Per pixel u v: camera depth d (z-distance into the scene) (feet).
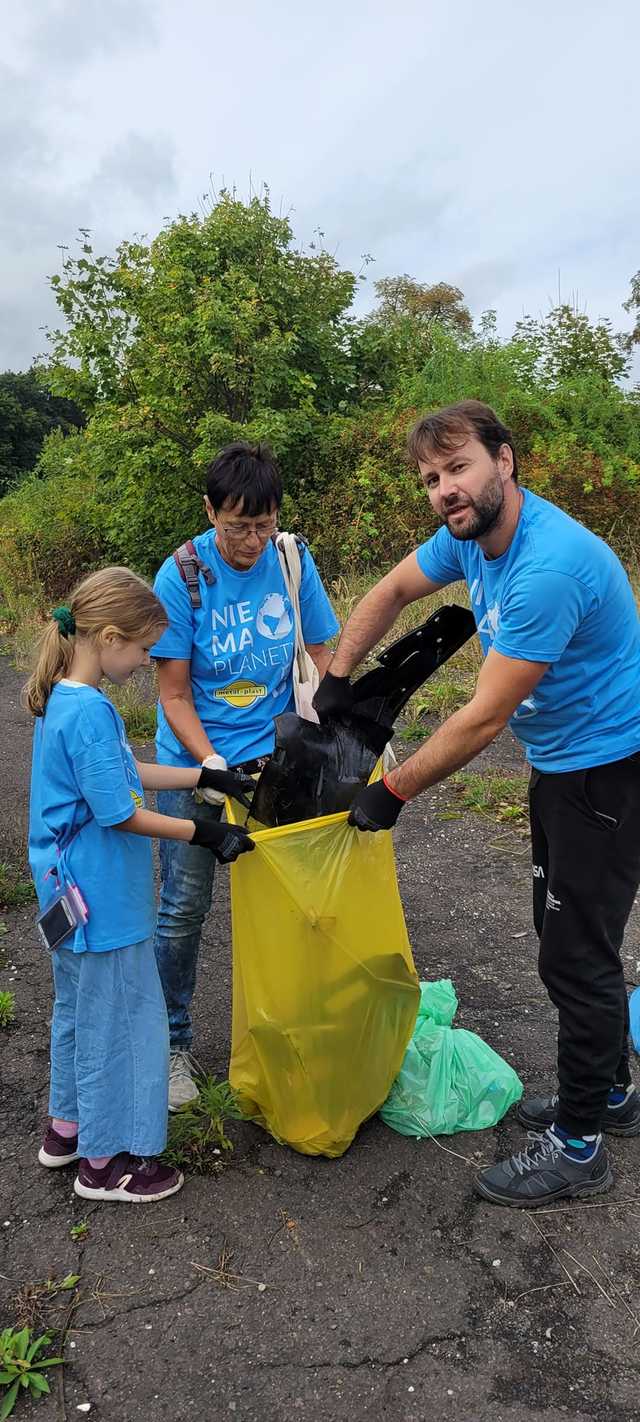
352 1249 7.50
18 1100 9.52
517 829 16.37
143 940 7.84
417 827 16.66
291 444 37.04
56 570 48.62
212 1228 7.75
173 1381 6.39
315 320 40.47
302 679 9.12
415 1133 8.84
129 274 38.40
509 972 11.78
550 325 42.04
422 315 53.47
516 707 7.07
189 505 38.81
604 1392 6.26
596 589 6.91
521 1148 8.66
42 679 7.66
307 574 9.17
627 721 7.33
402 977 8.59
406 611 27.43
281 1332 6.75
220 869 15.15
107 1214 7.94
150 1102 7.88
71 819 7.55
